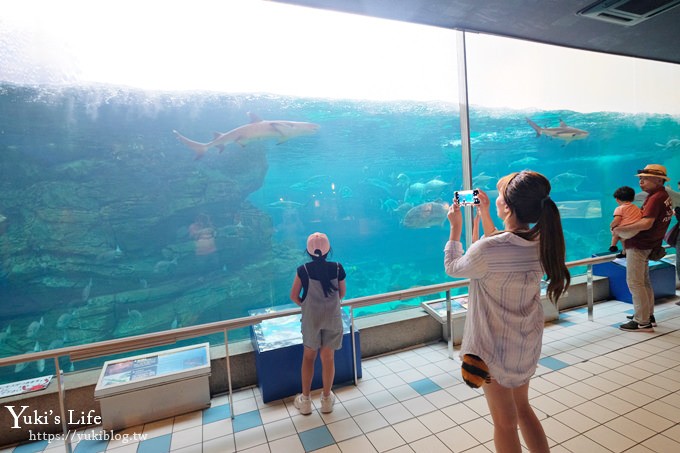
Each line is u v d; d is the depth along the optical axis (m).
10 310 10.31
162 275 13.12
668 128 12.53
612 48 4.61
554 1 3.25
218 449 2.17
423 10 3.35
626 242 3.71
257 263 15.62
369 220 20.53
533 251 1.41
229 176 14.41
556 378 2.79
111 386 2.44
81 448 2.28
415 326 3.75
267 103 14.96
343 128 17.28
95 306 11.59
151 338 2.27
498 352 1.40
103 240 11.68
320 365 2.91
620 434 2.04
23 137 9.99
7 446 2.41
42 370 10.39
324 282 2.53
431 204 14.89
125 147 11.85
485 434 2.16
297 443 2.19
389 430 2.27
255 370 3.12
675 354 3.09
